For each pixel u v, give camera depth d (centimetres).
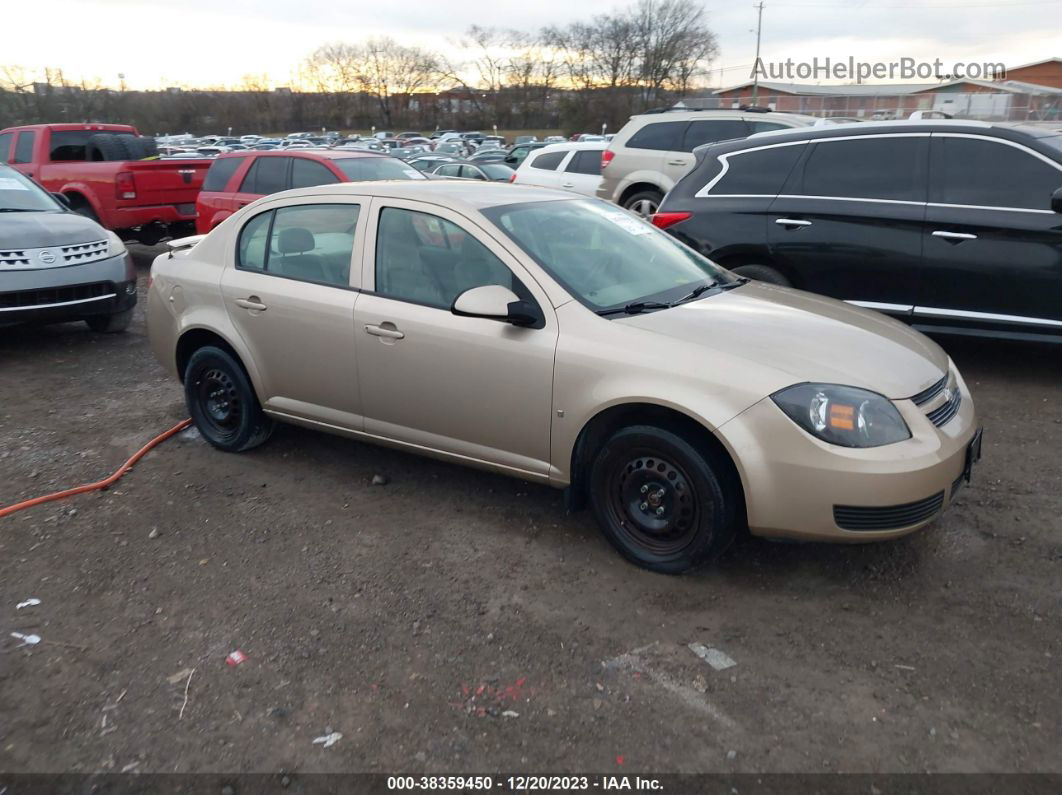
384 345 421
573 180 1368
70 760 271
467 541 405
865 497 320
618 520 375
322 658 318
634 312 379
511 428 390
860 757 263
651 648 319
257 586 370
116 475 487
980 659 307
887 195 620
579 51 7100
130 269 826
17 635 338
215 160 1109
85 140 1327
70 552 403
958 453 345
